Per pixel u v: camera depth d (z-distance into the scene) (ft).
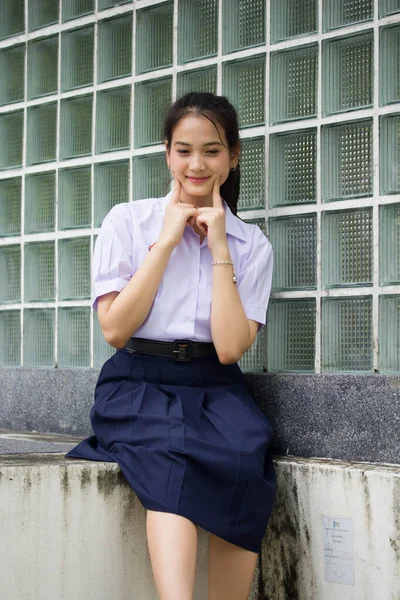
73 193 11.36
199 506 7.72
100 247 8.76
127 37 10.97
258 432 8.27
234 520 7.93
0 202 12.16
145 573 8.48
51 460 8.24
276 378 9.38
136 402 8.38
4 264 12.08
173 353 8.61
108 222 8.86
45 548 7.77
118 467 8.25
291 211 9.47
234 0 10.00
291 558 8.81
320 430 9.01
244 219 9.88
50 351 11.50
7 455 8.62
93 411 8.64
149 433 8.08
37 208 11.73
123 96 10.95
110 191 11.00
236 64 9.98
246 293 8.79
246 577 8.25
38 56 11.92
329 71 9.26
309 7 9.45
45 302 11.53
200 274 8.75
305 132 9.44
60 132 11.53
